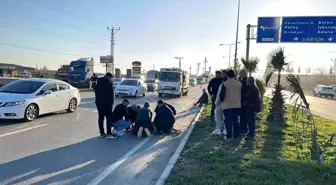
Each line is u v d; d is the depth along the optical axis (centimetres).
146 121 909
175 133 962
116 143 796
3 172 538
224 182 493
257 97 864
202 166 587
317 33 2091
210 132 958
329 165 604
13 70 6356
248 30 2031
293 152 732
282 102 1254
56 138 817
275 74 1577
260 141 845
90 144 772
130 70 5906
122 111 946
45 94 1149
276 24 2108
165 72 2728
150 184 509
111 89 852
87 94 2592
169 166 584
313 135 759
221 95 833
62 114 1269
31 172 544
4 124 983
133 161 640
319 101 3588
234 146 772
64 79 3978
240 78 964
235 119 852
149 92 3519
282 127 1109
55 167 578
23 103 1028
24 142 754
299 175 542
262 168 577
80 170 568
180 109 1714
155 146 780
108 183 508
